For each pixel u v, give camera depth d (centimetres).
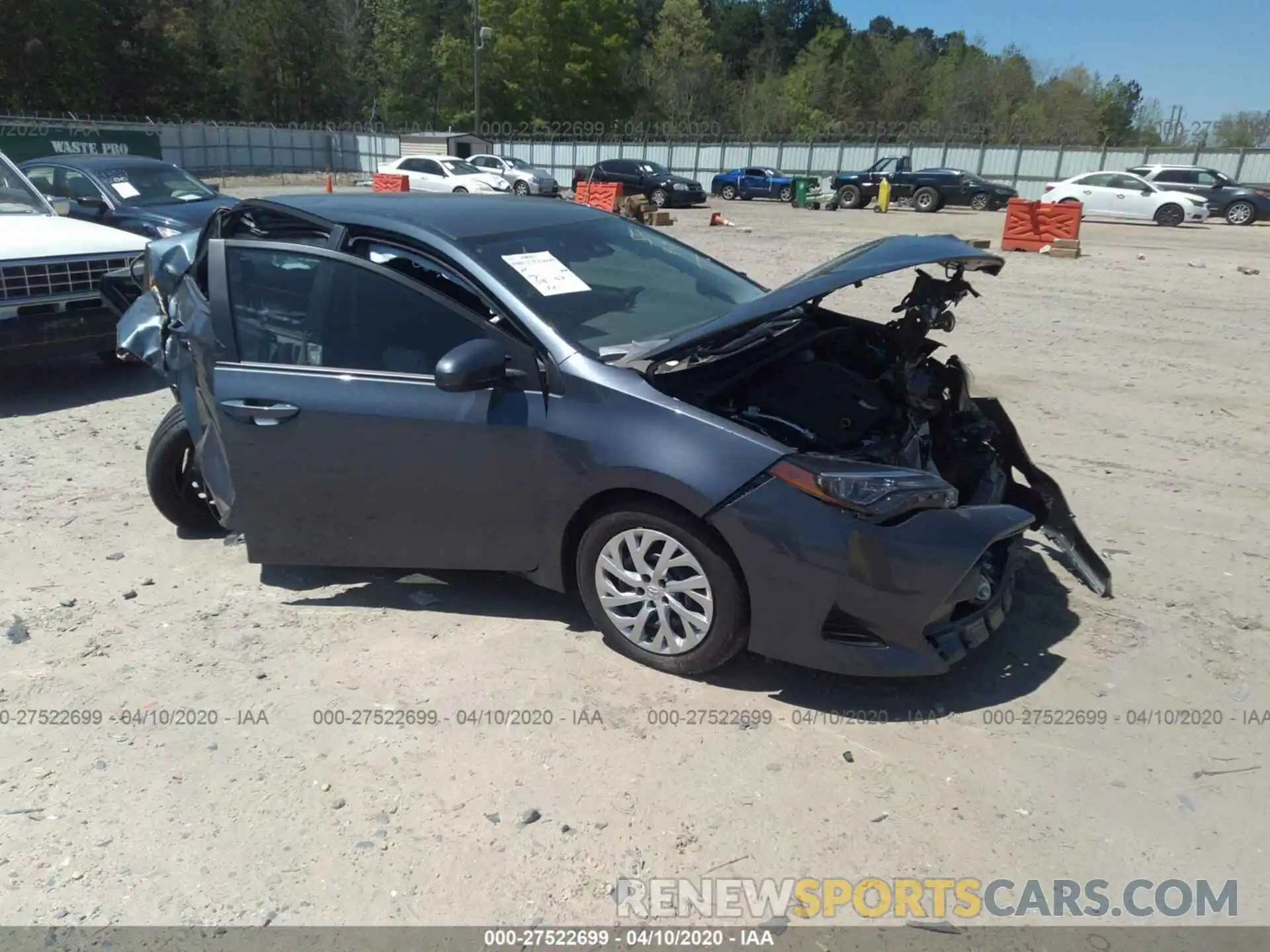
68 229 771
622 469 352
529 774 319
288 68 6700
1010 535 351
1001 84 8038
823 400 406
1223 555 488
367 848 288
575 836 292
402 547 408
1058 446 665
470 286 391
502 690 365
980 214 3269
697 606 360
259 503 418
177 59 6075
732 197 4031
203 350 436
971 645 351
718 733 340
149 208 1182
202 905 268
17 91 5316
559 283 405
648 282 441
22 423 708
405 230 408
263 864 283
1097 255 1884
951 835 293
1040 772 321
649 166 3422
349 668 382
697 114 7875
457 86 6606
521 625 414
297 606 434
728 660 362
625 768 322
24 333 705
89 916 264
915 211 3353
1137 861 284
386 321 399
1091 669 381
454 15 7006
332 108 6962
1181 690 367
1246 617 423
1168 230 2680
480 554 397
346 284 407
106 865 283
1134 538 509
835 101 8231
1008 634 407
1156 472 613
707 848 288
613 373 362
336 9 7081
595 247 454
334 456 400
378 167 4691
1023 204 1884
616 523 366
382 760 327
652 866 281
